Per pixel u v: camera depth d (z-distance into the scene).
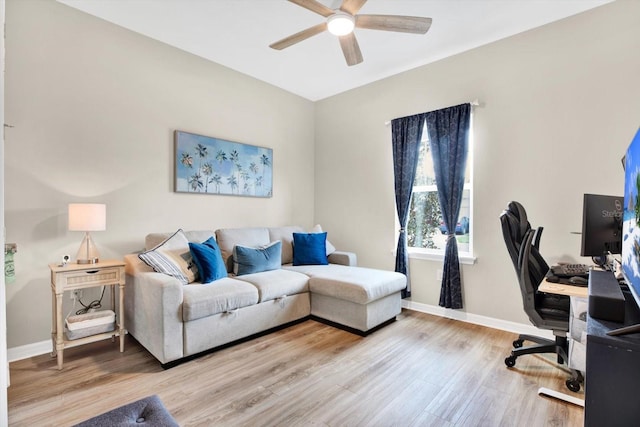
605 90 2.52
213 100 3.56
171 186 3.23
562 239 2.71
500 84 3.02
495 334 2.91
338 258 3.85
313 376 2.15
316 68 3.69
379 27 2.27
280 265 3.51
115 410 1.21
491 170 3.07
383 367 2.29
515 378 2.14
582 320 2.02
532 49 2.85
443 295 3.31
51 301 2.53
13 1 2.35
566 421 1.71
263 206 4.09
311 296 3.28
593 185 2.57
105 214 2.54
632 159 1.21
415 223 3.75
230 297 2.54
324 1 2.50
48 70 2.51
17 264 2.39
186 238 3.02
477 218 3.16
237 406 1.82
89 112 2.71
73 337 2.30
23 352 2.41
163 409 1.23
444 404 1.86
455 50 3.23
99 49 2.76
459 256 3.26
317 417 1.73
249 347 2.62
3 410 1.44
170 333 2.23
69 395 1.91
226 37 3.05
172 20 2.78
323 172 4.63
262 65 3.63
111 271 2.48
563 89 2.70
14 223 2.38
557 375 2.18
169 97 3.21
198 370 2.23
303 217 4.61
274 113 4.20
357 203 4.22
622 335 0.98
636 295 1.06
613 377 0.96
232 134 3.74
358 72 3.79
